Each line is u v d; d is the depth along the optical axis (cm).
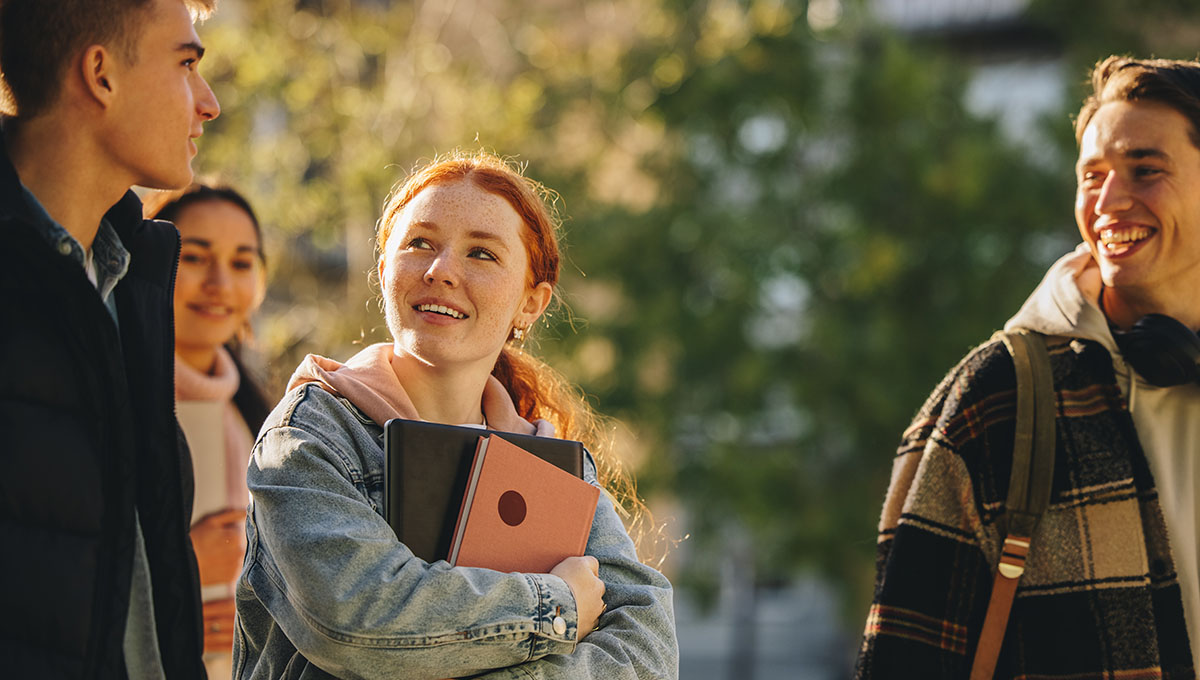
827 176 1037
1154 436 236
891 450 990
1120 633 226
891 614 234
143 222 197
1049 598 229
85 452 171
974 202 1008
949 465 237
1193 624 231
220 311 330
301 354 934
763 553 1018
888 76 1034
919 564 235
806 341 993
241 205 337
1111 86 242
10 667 159
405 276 207
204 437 302
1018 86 1221
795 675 1498
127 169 184
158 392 191
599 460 260
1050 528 231
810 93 1026
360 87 1018
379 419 200
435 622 180
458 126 970
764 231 1008
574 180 1033
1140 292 243
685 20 1067
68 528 167
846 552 977
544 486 198
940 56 1130
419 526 189
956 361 996
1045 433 233
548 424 230
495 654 184
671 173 1050
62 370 171
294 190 910
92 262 192
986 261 1019
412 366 210
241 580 196
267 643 198
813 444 991
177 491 189
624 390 967
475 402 215
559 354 955
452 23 1123
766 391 995
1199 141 234
